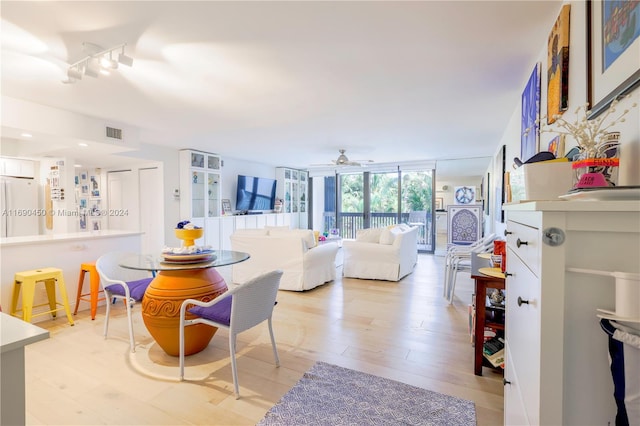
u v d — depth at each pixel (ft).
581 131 3.54
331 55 7.25
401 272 16.06
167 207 19.33
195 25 6.00
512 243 3.97
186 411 5.81
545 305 2.34
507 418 4.41
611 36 3.63
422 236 25.86
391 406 5.92
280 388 6.53
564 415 2.35
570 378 2.33
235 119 12.65
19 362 2.80
